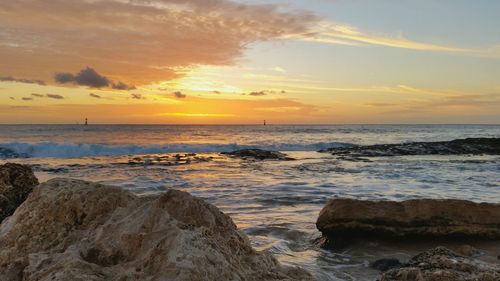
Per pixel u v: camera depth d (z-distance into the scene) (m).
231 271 2.96
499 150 36.47
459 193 14.96
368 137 65.50
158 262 2.91
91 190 4.01
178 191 3.67
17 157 30.16
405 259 7.48
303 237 9.00
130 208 3.68
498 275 4.66
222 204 12.59
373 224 8.63
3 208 6.45
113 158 29.86
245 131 87.88
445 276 4.75
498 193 15.04
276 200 13.23
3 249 3.77
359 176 20.20
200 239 3.09
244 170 22.95
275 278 3.24
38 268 3.19
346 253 7.89
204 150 39.09
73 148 32.53
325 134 74.25
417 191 15.34
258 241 8.55
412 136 69.81
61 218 3.85
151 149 36.00
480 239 8.62
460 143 39.75
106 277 2.94
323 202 12.95
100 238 3.40
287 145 43.94
